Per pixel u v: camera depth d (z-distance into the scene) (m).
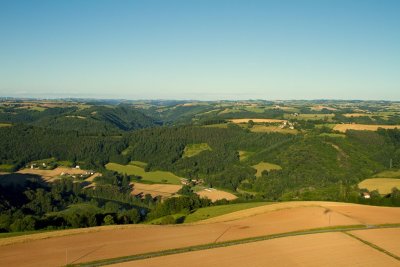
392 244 53.66
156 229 65.50
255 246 53.09
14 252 51.97
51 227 88.56
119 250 52.34
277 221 69.12
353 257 48.03
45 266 46.34
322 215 71.06
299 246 52.66
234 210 91.62
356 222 65.62
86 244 55.56
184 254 50.00
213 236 59.38
